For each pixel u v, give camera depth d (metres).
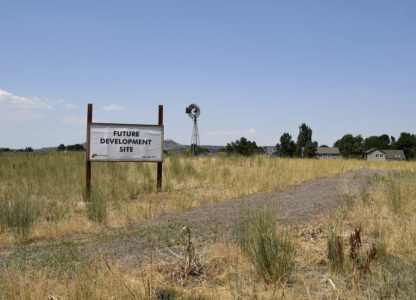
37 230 6.14
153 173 13.09
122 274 3.80
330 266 4.05
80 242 5.39
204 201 8.90
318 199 8.39
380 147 123.75
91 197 8.42
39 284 3.32
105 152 10.73
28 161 13.53
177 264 4.12
